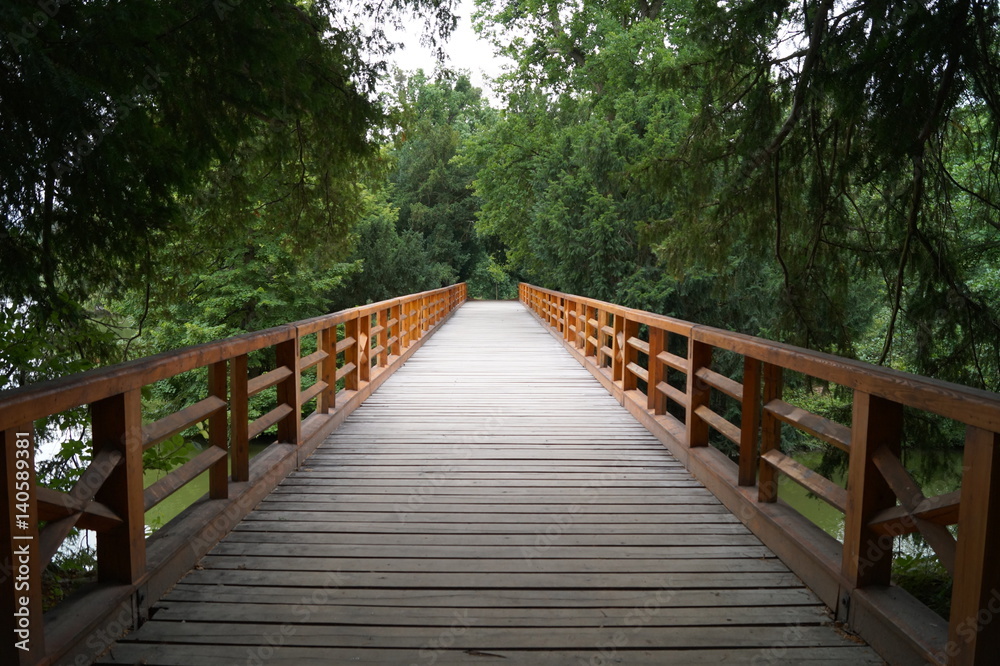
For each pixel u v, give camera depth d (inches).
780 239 250.4
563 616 103.7
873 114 182.5
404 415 263.4
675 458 200.4
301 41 189.9
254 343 153.9
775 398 137.9
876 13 165.5
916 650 83.9
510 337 605.6
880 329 483.5
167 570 110.9
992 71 173.3
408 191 1630.2
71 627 85.0
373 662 89.8
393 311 415.5
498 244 1705.2
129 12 124.6
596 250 685.3
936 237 214.8
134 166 143.9
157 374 105.2
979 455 73.1
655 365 234.8
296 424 189.3
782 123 253.3
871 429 96.7
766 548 132.1
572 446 214.7
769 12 208.2
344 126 249.3
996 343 208.2
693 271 583.5
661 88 280.2
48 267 146.6
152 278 203.8
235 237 294.5
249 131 189.9
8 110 111.7
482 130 1011.9
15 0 106.4
